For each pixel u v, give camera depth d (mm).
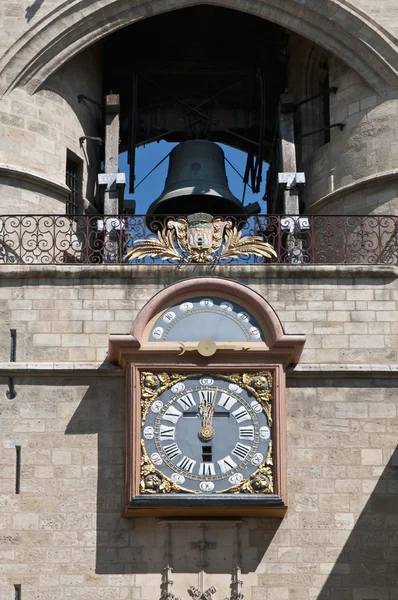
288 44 57062
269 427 46125
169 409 46219
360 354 47500
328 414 46906
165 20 57344
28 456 46406
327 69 55344
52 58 52375
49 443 46531
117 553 45594
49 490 46156
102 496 46094
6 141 51469
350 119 53031
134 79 54969
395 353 47500
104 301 47812
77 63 54031
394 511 46156
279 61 57688
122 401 46906
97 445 46531
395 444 46719
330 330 47688
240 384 46406
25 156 51625
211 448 45969
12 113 51781
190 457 45844
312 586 45438
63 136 52781
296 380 47188
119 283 47969
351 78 53312
